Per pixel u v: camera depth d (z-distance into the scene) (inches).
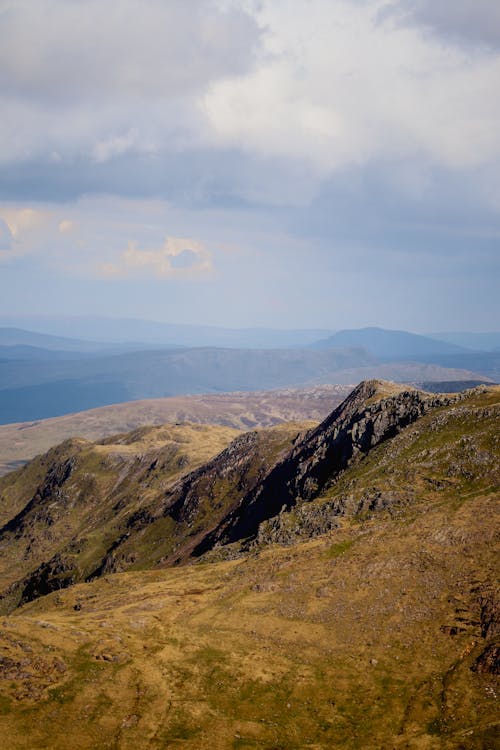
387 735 2210.9
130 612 3929.6
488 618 2743.6
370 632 2989.7
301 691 2632.9
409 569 3412.9
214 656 3048.7
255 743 2279.8
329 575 3676.2
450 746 2003.0
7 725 2311.8
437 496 4411.9
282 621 3329.2
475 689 2321.6
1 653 2822.3
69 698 2566.4
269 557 4441.4
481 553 3314.5
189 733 2364.7
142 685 2743.6
